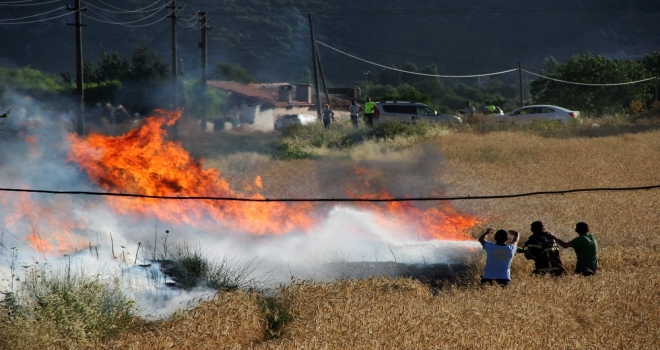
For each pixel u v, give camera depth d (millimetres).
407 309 30438
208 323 29641
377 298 33531
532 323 28469
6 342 28453
